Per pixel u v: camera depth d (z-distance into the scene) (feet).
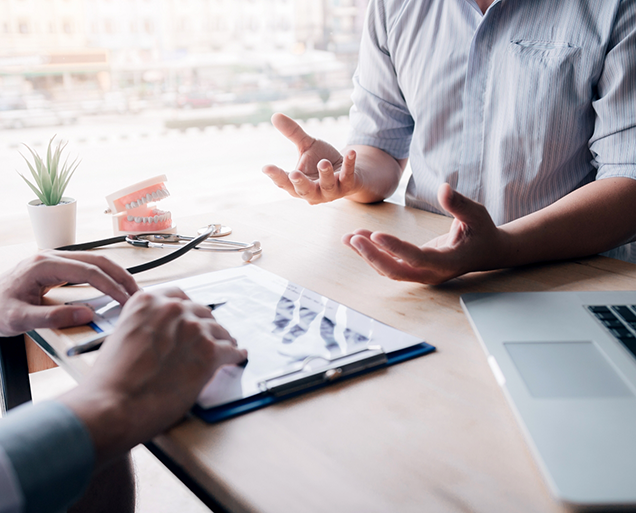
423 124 3.15
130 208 2.47
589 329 1.50
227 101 23.59
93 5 19.92
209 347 1.28
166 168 16.65
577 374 1.26
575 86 2.64
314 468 1.05
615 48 2.47
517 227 2.08
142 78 21.83
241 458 1.08
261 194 13.62
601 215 2.19
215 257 2.23
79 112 20.54
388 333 1.56
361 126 3.43
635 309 1.63
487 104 2.94
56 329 1.62
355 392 1.31
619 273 2.04
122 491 2.34
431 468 1.05
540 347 1.40
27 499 0.96
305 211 2.86
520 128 2.79
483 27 2.83
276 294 1.84
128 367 1.17
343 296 1.86
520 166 2.86
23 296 1.69
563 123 2.70
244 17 23.08
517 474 1.03
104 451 1.06
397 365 1.43
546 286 1.93
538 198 2.91
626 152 2.39
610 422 1.08
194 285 1.91
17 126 19.01
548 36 2.73
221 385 1.31
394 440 1.13
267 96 24.04
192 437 1.15
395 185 3.19
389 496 0.98
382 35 3.25
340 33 23.77
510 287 1.93
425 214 2.82
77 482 1.03
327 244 2.37
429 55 3.06
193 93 23.00
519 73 2.76
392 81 3.31
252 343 1.50
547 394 1.18
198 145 20.42
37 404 1.11
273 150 19.89
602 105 2.50
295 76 24.16
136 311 1.31
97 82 20.75
